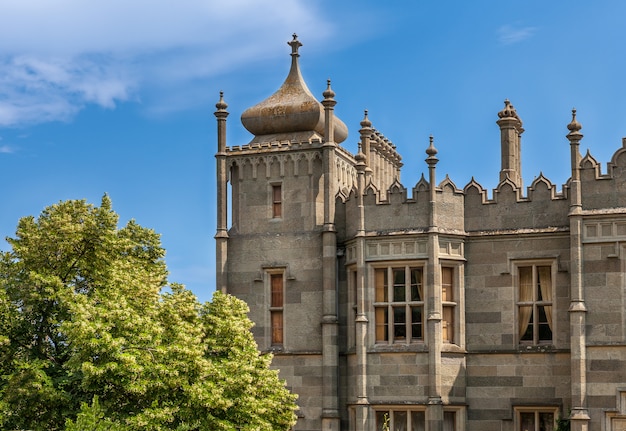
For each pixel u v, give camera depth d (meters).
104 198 40.19
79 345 34.78
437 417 39.53
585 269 38.69
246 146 44.53
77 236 38.78
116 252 39.91
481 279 40.94
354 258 42.03
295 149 43.75
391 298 41.03
